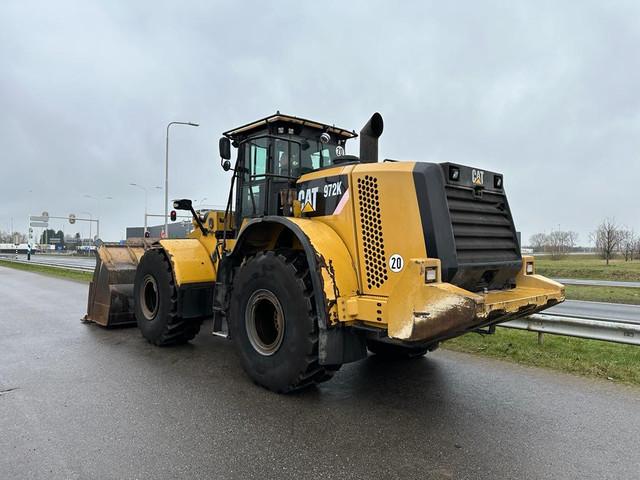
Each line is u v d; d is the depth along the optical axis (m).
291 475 2.96
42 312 9.50
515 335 6.82
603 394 4.46
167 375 5.07
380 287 4.05
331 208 4.48
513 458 3.19
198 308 6.12
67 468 3.04
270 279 4.51
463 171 4.21
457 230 4.07
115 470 3.01
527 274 4.84
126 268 7.92
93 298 8.11
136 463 3.11
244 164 5.95
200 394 4.46
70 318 8.73
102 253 8.08
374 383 4.83
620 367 5.20
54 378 4.94
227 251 5.72
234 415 3.94
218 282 5.43
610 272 24.41
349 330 4.18
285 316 4.36
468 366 5.43
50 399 4.30
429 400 4.32
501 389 4.62
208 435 3.54
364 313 4.02
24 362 5.57
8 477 2.92
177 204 6.32
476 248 4.23
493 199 4.67
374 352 5.91
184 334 6.33
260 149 5.70
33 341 6.72
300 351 4.21
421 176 3.90
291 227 4.35
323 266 4.08
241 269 4.90
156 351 6.14
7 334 7.22
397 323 3.61
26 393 4.46
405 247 3.89
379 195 4.08
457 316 3.30
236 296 4.93
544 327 6.04
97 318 7.88
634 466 3.08
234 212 6.05
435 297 3.42
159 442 3.42
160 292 6.23
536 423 3.78
